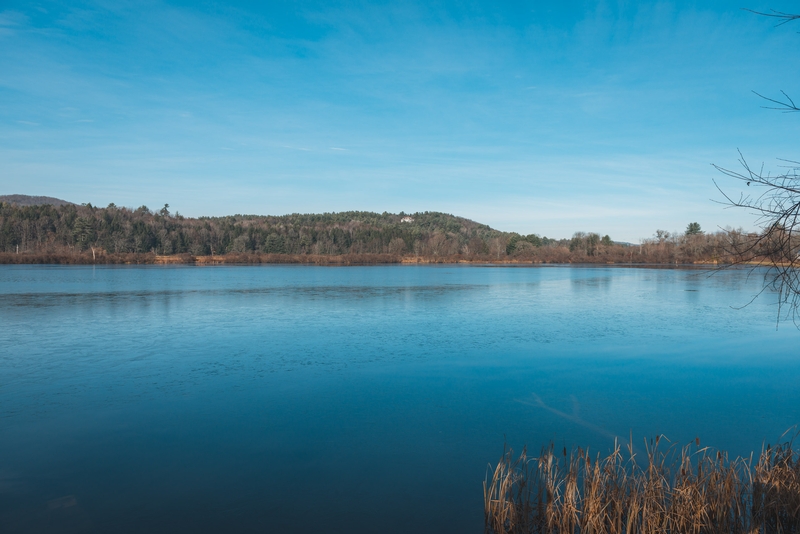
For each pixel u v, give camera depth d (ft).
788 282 16.16
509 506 22.16
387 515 24.53
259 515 24.53
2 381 46.32
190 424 35.96
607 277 196.95
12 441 32.99
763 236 16.40
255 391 43.50
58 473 28.68
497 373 49.34
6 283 152.76
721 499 21.24
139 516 24.47
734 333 70.18
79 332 70.44
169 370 50.21
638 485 22.90
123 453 31.24
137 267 269.23
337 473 28.78
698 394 42.63
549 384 45.44
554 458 29.96
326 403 40.50
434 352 58.18
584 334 69.31
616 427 35.37
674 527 21.06
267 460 30.37
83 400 40.98
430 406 39.73
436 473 28.71
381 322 79.71
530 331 72.02
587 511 20.93
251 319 82.23
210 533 23.04
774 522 21.45
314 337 67.26
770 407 39.27
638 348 60.59
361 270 258.57
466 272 238.89
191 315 87.10
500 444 32.55
